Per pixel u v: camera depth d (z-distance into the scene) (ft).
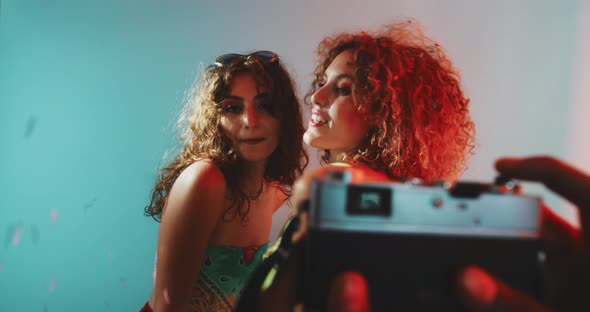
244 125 4.90
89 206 11.01
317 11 10.08
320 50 5.09
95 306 10.53
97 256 10.72
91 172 11.12
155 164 10.88
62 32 11.38
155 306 4.70
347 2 9.96
